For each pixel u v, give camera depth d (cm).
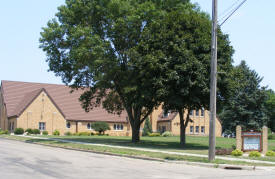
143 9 3234
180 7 3438
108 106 4047
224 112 6253
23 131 5488
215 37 1867
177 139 4706
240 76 3114
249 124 5962
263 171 1596
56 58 3606
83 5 3441
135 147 2828
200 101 2978
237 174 1438
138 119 3662
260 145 2589
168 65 2800
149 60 2798
